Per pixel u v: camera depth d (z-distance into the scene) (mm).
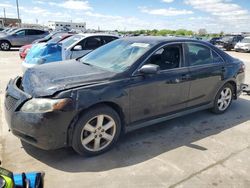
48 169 3359
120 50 4461
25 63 8039
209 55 5047
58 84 3395
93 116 3506
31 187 2242
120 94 3670
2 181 1972
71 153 3748
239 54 22578
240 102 6449
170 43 4406
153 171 3371
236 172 3404
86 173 3295
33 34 20094
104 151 3762
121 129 3949
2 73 9555
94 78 3609
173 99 4418
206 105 5117
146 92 3986
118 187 3047
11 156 3627
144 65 3922
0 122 4824
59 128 3271
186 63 4570
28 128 3283
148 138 4289
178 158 3699
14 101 3457
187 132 4562
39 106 3232
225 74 5207
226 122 5082
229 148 4043
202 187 3084
